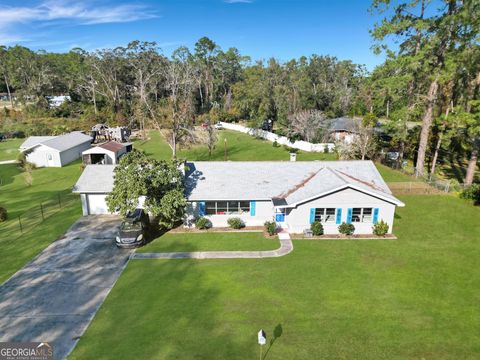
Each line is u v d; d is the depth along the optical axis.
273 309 16.78
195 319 16.06
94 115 88.44
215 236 25.69
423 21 34.47
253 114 82.69
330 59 109.88
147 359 13.59
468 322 15.69
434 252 22.69
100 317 16.39
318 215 25.69
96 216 30.33
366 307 16.86
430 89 37.47
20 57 109.50
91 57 97.06
